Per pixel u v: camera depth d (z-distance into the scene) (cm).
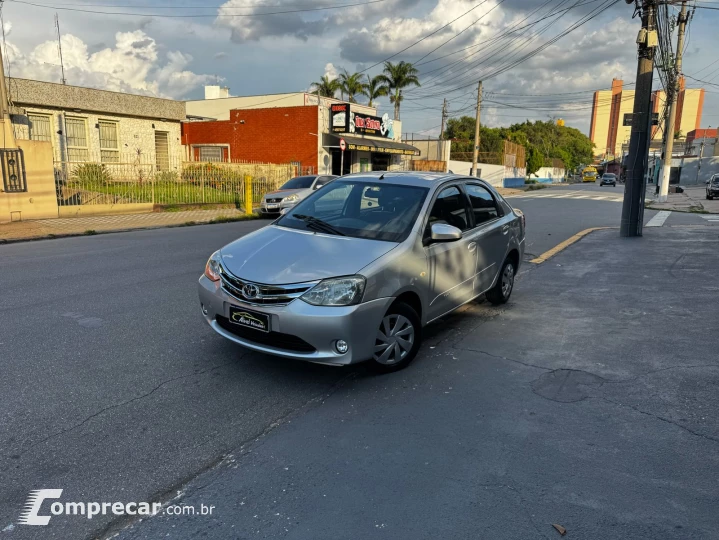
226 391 399
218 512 265
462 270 517
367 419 360
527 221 1673
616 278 795
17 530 251
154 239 1216
